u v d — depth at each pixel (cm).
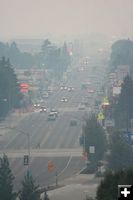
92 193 16075
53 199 15562
